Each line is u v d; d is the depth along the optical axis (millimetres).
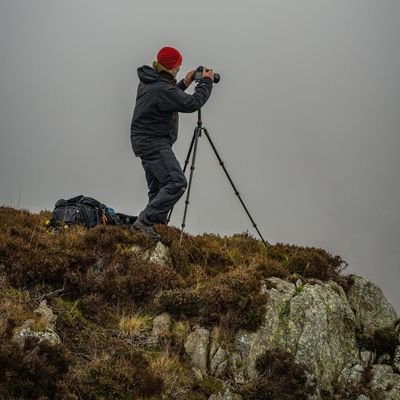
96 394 10453
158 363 11383
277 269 14406
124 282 12852
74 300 12539
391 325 14719
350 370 13156
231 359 12289
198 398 11164
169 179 14609
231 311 12805
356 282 15250
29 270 12406
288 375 12211
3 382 9969
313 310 13391
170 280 13312
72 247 13680
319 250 15727
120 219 15852
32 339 10578
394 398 12719
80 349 11352
